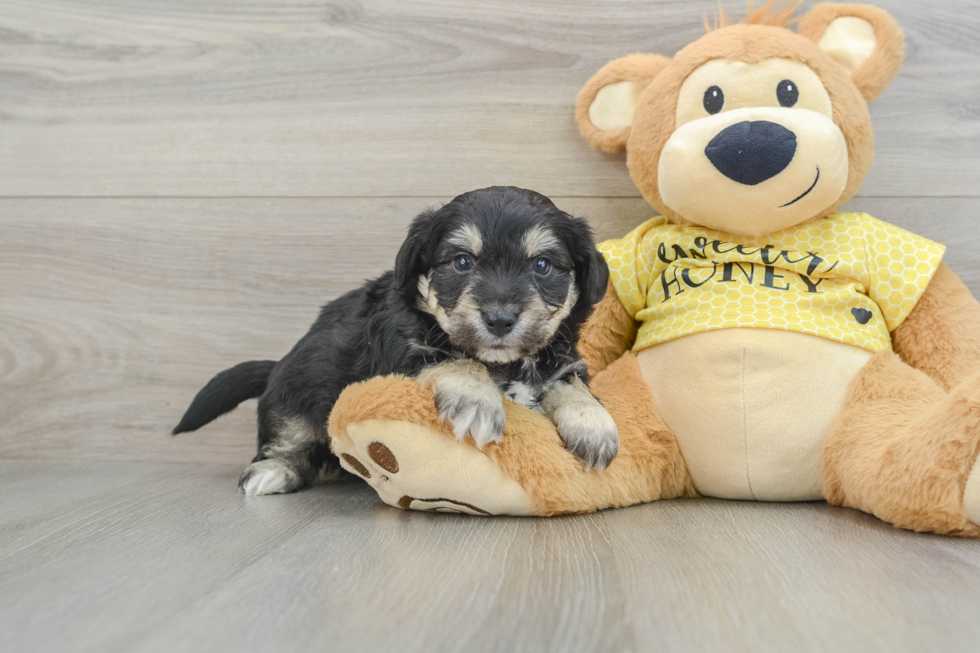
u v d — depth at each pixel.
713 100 2.28
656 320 2.38
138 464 2.96
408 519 1.97
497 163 2.93
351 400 1.91
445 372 1.92
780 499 2.20
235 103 3.00
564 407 2.04
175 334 3.01
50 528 1.87
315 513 2.06
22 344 3.04
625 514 2.03
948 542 1.69
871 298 2.29
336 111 2.97
